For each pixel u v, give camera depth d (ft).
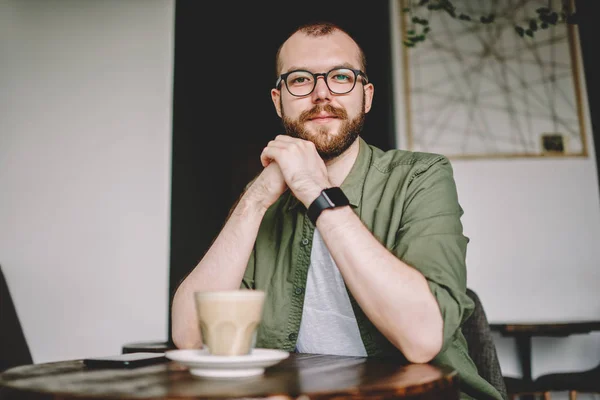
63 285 8.14
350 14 13.34
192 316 3.34
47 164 8.43
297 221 3.99
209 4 12.46
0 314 7.17
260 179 3.62
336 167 4.27
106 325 8.08
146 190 8.45
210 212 13.83
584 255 10.08
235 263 3.46
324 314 3.74
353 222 3.05
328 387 1.95
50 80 8.66
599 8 6.80
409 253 3.19
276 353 2.41
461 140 10.58
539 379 8.05
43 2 8.89
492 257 10.15
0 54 8.68
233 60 15.66
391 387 1.97
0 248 8.18
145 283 8.20
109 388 1.98
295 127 4.13
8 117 8.52
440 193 3.67
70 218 8.30
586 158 10.34
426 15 11.02
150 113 8.67
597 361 9.78
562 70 10.59
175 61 9.38
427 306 2.78
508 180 10.37
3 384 2.11
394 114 10.99
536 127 10.49
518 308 9.99
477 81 10.73
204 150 13.16
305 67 4.08
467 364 3.45
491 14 10.82
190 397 1.80
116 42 8.87
